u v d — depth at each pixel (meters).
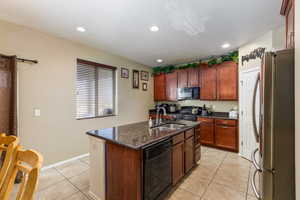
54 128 2.89
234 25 2.43
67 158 3.09
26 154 0.91
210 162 3.09
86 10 2.02
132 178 1.61
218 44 3.27
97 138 1.99
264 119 1.22
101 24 2.40
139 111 4.89
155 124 2.66
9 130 2.29
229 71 3.85
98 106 3.80
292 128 1.17
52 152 2.87
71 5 1.91
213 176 2.54
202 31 2.63
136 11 2.04
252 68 3.07
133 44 3.25
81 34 2.79
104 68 3.92
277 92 1.19
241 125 3.41
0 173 1.03
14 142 1.10
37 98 2.66
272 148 1.21
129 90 4.54
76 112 3.27
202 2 1.85
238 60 3.54
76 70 3.25
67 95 3.08
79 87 3.41
